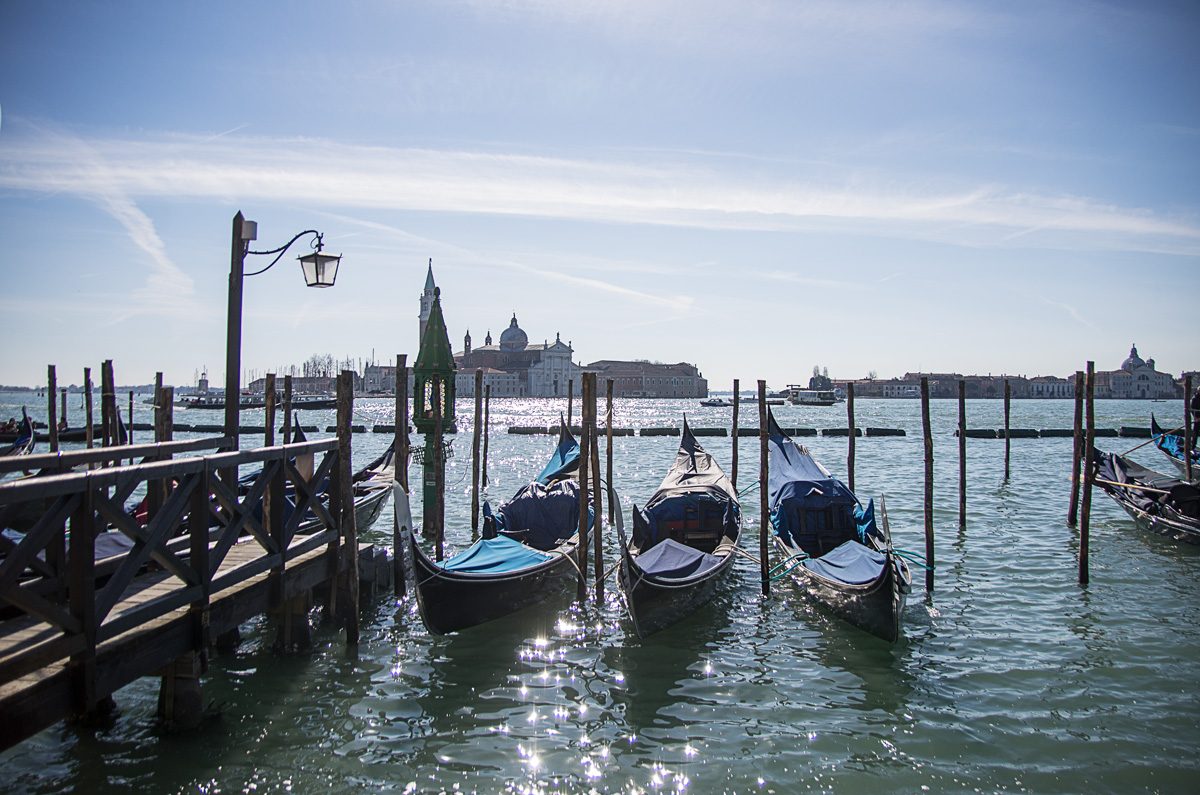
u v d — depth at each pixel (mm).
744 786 6781
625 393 171750
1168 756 7254
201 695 7688
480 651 9875
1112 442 45344
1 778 6660
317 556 9328
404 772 6945
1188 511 15945
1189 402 17734
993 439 48906
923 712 8156
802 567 11930
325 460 9414
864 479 27953
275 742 7402
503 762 7145
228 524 7480
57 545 6785
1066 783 6824
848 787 6770
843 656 9727
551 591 11820
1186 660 9484
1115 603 11750
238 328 9664
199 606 6953
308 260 9898
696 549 12758
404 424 12742
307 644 9602
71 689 5551
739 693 8656
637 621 10008
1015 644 10055
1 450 25875
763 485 12234
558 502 13922
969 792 6691
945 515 19297
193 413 85750
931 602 11852
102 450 6383
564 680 9016
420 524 18156
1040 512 19766
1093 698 8461
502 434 57688
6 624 6359
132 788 6562
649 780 6871
